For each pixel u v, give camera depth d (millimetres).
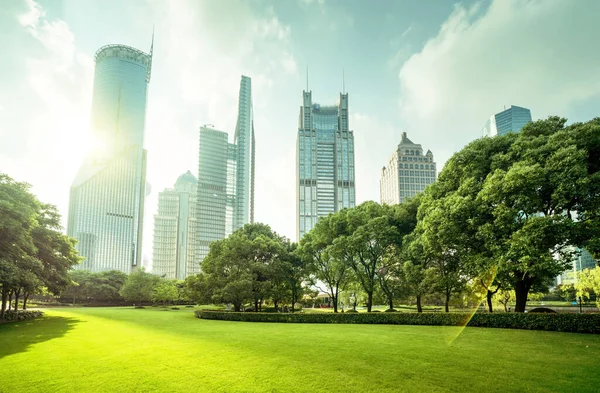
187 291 46656
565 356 14922
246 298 40938
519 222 23453
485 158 27594
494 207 24406
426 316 28797
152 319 37906
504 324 24750
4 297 35844
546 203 23609
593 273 37688
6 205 25562
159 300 87562
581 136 22281
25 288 30562
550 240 21891
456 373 12195
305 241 45688
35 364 13961
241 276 41250
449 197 27234
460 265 27047
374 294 44562
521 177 21969
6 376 12156
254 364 13719
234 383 11203
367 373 12273
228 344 18594
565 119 26453
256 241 45094
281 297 47062
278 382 11289
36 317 40250
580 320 21906
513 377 11648
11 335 23078
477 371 12445
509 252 22109
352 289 49312
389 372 12375
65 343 19344
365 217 39656
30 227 29781
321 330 25375
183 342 19438
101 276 94875
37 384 11211
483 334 21469
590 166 22953
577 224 21156
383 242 36875
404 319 29594
